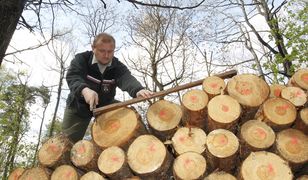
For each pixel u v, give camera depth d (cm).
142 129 335
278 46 1184
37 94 2273
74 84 367
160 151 307
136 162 306
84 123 407
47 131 2455
